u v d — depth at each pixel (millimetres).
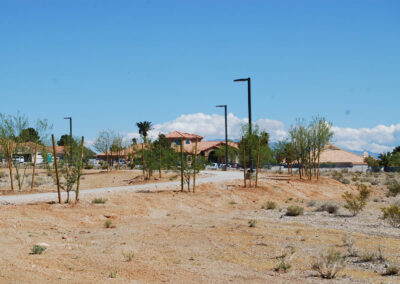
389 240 12242
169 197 22203
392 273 8695
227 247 11391
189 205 21156
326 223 15859
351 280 8133
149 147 33750
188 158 26344
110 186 30547
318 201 24422
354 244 11539
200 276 8125
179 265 9133
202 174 41250
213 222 16188
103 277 7566
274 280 8016
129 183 32844
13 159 26062
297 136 37938
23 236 12227
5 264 8023
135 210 18594
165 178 34188
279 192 28000
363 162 81500
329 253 9820
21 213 15828
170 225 15320
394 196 28531
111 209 18016
